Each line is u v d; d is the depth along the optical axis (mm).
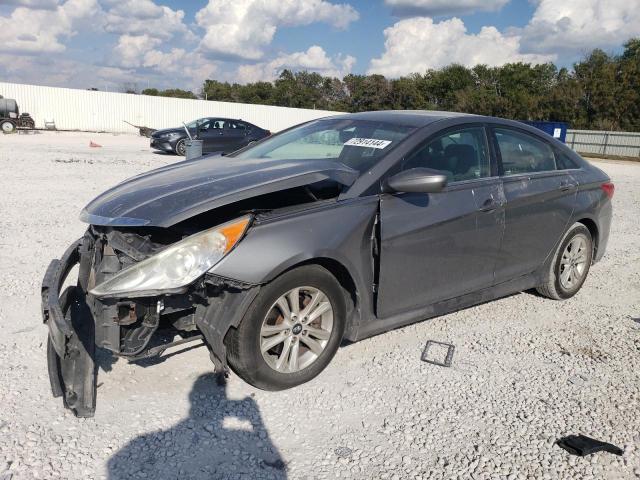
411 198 3744
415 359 3896
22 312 4379
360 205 3514
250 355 3168
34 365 3576
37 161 14289
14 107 27938
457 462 2826
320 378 3570
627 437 3090
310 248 3227
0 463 2631
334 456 2842
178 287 2900
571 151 5223
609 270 6348
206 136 20000
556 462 2852
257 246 3080
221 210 3381
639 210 10836
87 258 3523
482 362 3906
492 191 4238
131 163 15242
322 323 3502
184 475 2654
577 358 4031
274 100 75875
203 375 3551
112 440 2869
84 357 3154
